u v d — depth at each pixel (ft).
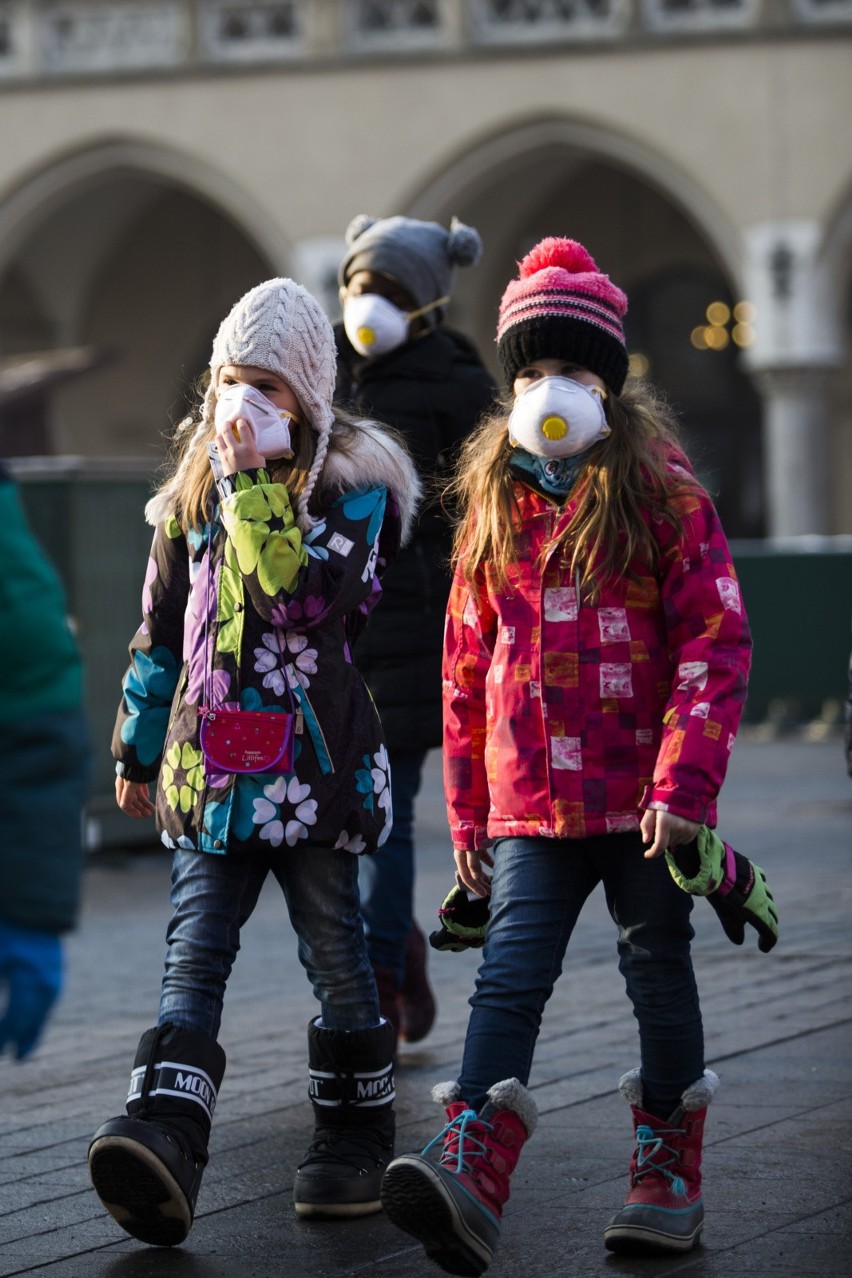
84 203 252.62
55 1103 46.70
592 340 33.32
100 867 95.71
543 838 33.14
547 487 33.45
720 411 246.88
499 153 209.46
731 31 201.36
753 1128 41.39
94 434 266.36
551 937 33.04
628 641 32.91
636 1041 50.57
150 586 36.14
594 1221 35.53
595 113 205.16
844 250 202.90
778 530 208.23
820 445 207.00
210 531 35.04
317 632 34.83
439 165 209.56
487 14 208.54
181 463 35.99
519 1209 36.42
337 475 35.17
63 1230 36.19
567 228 244.63
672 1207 33.42
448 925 35.65
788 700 158.51
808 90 200.75
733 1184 37.42
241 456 34.04
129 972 66.49
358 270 49.21
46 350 262.26
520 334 33.58
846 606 157.17
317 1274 33.12
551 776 32.78
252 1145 41.78
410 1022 50.26
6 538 26.50
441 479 43.96
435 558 47.78
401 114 210.18
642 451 32.94
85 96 217.97
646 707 32.94
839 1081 45.39
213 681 34.53
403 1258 33.94
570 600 33.01
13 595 26.32
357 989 36.40
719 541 32.86
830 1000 55.16
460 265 50.72
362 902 47.26
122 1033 55.62
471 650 34.42
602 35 204.33
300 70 211.82
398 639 47.24
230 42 214.69
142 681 36.45
